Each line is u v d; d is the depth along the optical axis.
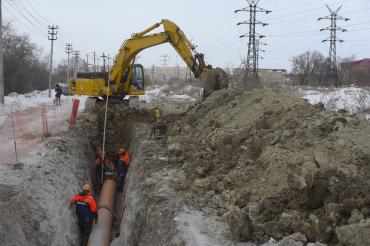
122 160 17.73
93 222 12.88
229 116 14.82
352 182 7.59
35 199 10.63
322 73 59.06
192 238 7.73
